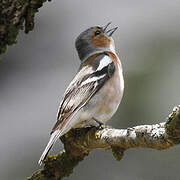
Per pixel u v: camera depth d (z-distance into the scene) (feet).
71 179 40.55
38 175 28.84
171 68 40.96
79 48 37.86
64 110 30.83
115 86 32.86
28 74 48.91
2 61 48.37
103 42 37.73
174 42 43.01
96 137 26.16
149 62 41.39
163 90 39.55
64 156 28.78
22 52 49.34
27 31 23.25
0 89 47.98
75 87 32.30
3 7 22.56
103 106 32.12
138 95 39.45
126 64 41.42
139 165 39.93
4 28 22.68
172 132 20.21
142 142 21.94
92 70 33.22
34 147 44.70
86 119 31.48
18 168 43.32
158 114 38.93
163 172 39.37
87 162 40.83
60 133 28.32
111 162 40.55
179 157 39.19
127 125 38.96
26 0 22.86
